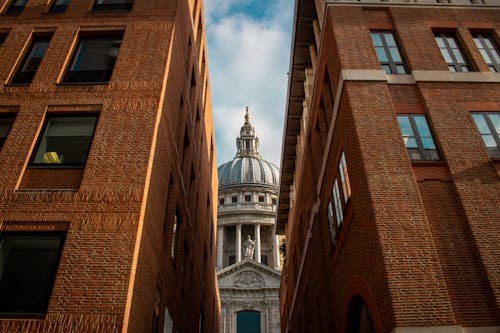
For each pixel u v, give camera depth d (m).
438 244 12.52
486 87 16.36
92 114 16.17
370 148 14.16
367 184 13.38
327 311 19.09
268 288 78.81
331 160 18.16
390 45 17.91
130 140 15.09
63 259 12.46
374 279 12.51
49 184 14.27
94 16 19.34
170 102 18.34
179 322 20.95
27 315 11.68
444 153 14.35
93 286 12.03
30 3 20.03
